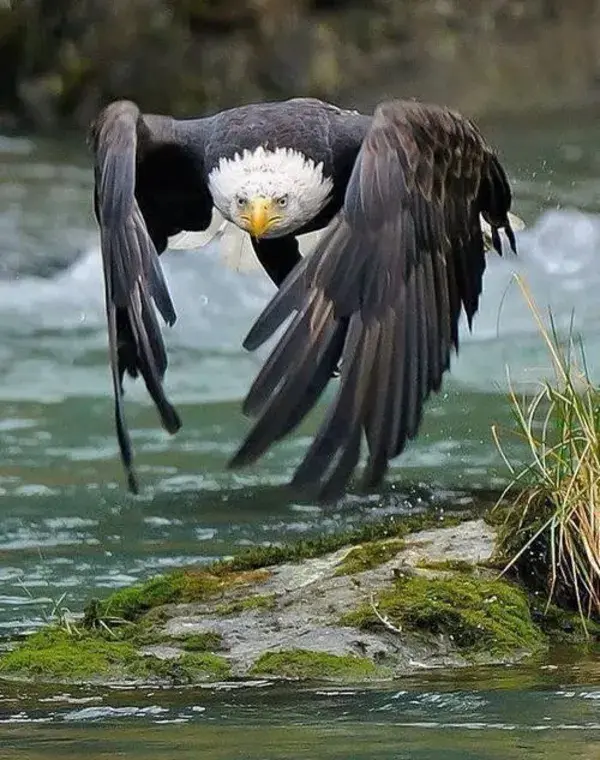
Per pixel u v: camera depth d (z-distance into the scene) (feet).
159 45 102.42
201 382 56.39
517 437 47.73
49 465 47.26
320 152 31.86
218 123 32.12
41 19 101.96
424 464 45.62
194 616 32.86
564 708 28.58
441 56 105.40
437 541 35.63
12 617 35.09
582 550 34.24
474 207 30.04
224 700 29.32
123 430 26.27
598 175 87.97
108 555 39.37
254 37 103.60
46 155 93.15
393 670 30.86
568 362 42.37
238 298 65.31
